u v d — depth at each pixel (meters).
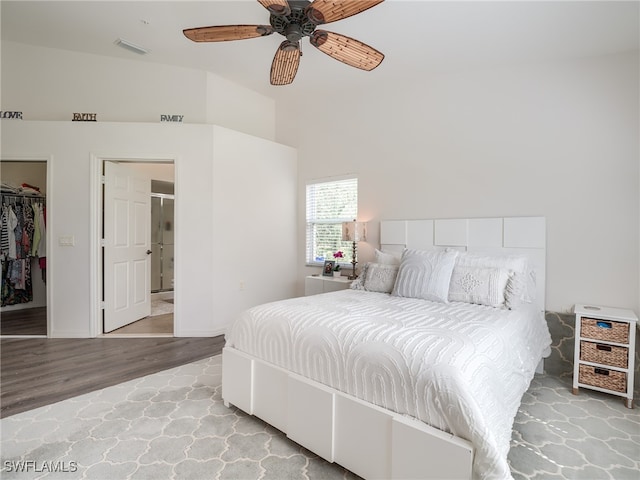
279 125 4.82
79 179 3.59
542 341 2.52
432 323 1.84
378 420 1.44
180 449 1.76
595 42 2.53
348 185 4.18
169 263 6.62
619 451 1.77
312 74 3.63
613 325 2.31
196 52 3.51
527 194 2.91
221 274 3.79
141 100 3.88
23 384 2.51
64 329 3.61
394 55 3.04
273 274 4.38
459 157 3.26
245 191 4.04
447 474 1.23
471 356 1.43
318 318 1.90
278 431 1.94
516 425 2.02
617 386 2.29
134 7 2.79
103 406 2.19
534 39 2.62
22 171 4.93
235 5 2.68
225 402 2.21
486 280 2.52
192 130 3.68
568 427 2.00
